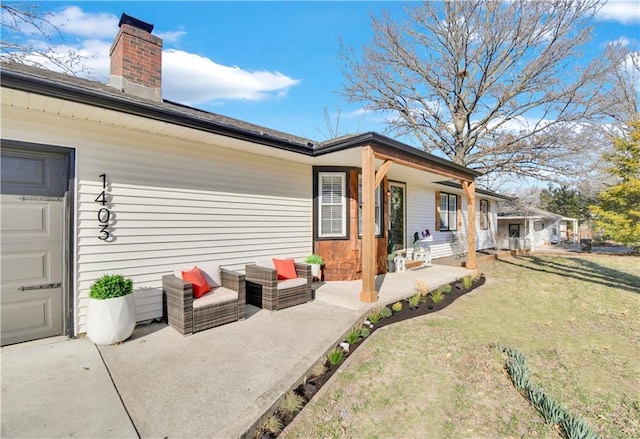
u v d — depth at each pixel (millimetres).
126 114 3764
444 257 12555
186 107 6395
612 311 6215
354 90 17781
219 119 6488
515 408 3066
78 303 3971
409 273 8375
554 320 5723
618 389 3596
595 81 13898
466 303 6336
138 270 4492
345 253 7230
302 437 2463
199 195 5180
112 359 3344
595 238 26281
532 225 22453
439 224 12227
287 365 3268
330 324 4492
